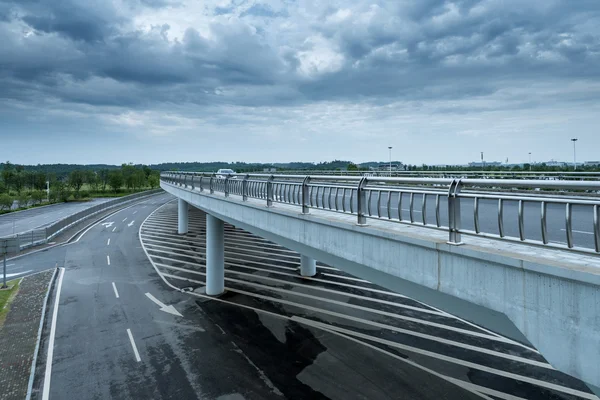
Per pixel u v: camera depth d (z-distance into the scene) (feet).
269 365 40.42
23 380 38.34
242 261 84.38
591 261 12.33
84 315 54.85
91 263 84.43
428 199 62.13
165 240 109.70
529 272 12.85
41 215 166.50
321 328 49.24
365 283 68.18
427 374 37.70
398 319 51.60
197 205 66.85
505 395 33.91
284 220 31.37
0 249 66.54
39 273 75.97
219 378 38.11
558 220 37.88
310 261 72.54
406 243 18.60
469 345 43.57
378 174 102.47
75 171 268.41
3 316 54.39
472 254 14.87
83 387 36.99
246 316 53.83
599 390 10.84
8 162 380.58
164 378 38.27
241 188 43.39
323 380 37.35
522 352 41.68
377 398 34.24
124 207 191.42
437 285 16.90
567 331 11.71
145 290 65.92
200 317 53.78
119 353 43.60
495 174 75.82
